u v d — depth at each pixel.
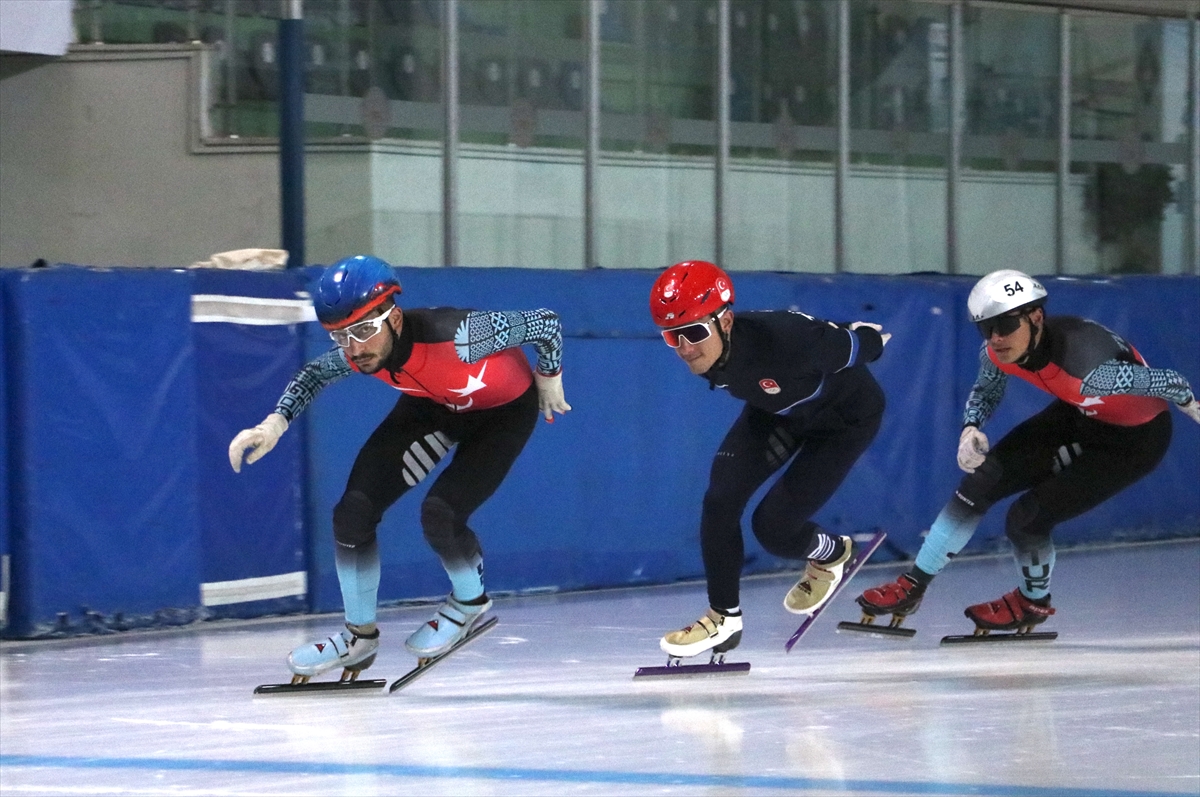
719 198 19.81
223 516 13.20
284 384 13.62
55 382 12.14
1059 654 11.05
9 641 12.06
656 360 15.81
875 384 10.25
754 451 10.02
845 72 20.48
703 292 8.95
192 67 21.44
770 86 20.53
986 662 10.67
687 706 8.98
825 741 7.91
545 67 19.61
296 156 14.83
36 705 9.23
